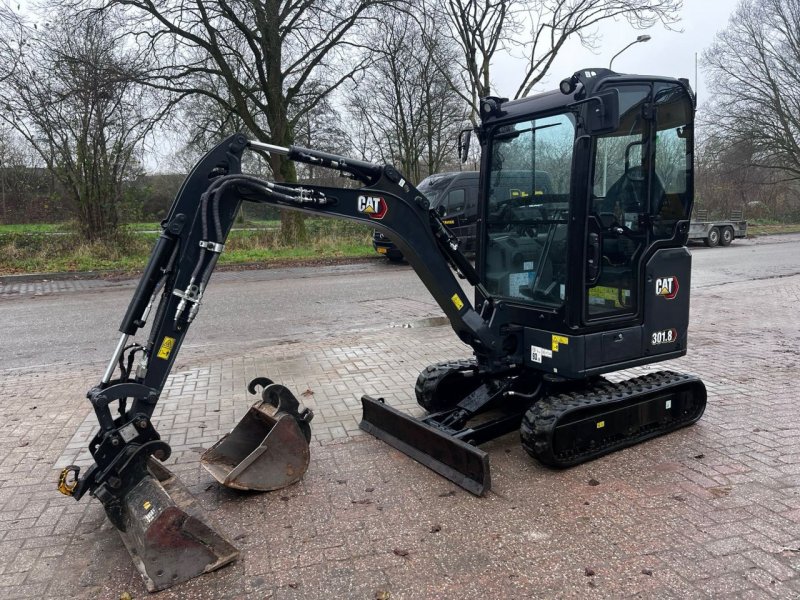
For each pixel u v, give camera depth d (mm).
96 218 18797
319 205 3881
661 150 4516
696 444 4566
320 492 3953
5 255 17062
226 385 6277
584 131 4012
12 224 26625
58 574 3160
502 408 5250
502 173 4832
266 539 3412
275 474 3971
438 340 8156
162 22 17734
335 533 3453
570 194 4105
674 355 4820
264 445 3928
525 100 4555
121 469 3283
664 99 4457
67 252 18062
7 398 6000
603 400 4266
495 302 4656
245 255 18938
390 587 2945
